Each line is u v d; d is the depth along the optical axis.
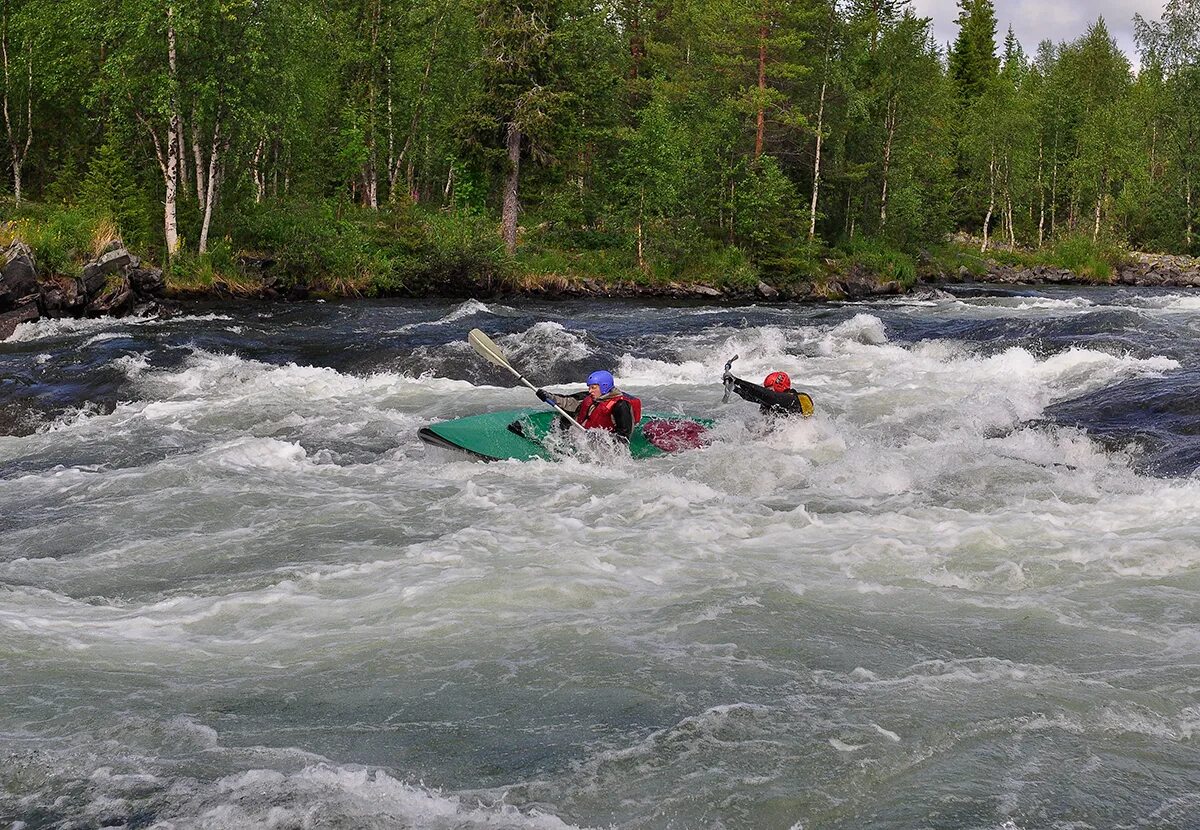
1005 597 5.90
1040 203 57.62
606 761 4.05
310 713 4.50
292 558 7.05
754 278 34.84
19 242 20.77
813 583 6.18
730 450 9.87
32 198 33.41
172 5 25.69
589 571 6.41
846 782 3.88
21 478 9.69
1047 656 5.02
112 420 12.72
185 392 14.12
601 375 10.27
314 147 37.69
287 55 28.73
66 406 13.48
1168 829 3.55
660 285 34.25
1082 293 36.34
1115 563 6.39
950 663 4.94
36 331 19.55
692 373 16.14
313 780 3.88
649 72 49.31
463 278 31.16
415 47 40.97
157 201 29.14
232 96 27.42
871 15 41.12
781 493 8.70
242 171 31.11
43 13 28.34
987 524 7.32
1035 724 4.30
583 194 39.31
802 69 38.03
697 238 36.47
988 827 3.57
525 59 33.16
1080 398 12.28
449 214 37.00
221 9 26.19
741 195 36.06
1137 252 51.34
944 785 3.85
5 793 3.80
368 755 4.12
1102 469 9.38
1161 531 6.99
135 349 16.62
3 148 33.25
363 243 30.45
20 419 13.08
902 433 11.38
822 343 18.23
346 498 8.71
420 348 16.50
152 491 9.00
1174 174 53.25
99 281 22.05
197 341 17.66
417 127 42.03
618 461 9.88
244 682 4.84
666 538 7.20
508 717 4.44
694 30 46.16
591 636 5.32
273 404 13.28
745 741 4.19
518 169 34.66
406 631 5.45
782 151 41.72
